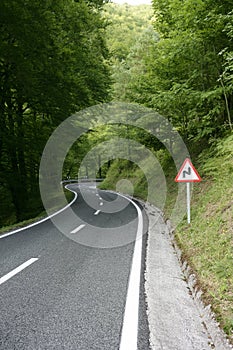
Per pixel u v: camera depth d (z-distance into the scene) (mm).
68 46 16000
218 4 8891
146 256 6453
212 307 3631
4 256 6590
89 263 5961
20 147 16672
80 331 3352
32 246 7531
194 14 9156
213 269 4617
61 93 15586
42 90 15094
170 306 3988
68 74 15438
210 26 9148
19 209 19203
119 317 3666
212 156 10195
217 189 8086
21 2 11984
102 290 4535
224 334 3094
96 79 19484
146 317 3672
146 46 22922
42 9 13203
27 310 3883
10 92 16516
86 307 3951
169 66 11992
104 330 3365
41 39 13195
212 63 10461
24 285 4773
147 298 4238
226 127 10469
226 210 6363
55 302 4121
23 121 17062
